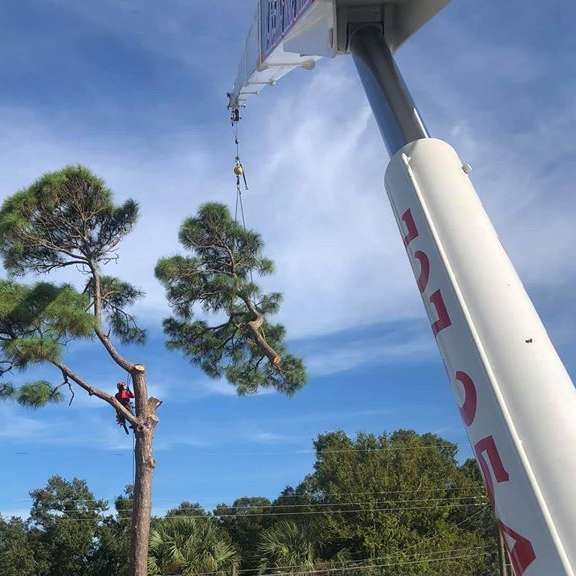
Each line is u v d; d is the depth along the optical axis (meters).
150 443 15.58
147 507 15.28
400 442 32.97
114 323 17.23
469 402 2.16
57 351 14.20
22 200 15.50
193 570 21.52
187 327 19.17
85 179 15.89
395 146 2.80
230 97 11.89
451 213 2.43
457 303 2.26
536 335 2.14
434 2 3.21
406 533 28.59
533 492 1.93
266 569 23.16
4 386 14.62
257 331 18.33
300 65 5.81
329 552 29.16
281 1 4.67
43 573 36.56
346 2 3.41
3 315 14.27
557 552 1.85
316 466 34.97
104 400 15.30
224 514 37.56
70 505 38.56
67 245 16.44
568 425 1.97
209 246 18.95
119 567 36.44
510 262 2.33
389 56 3.23
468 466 36.06
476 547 30.64
